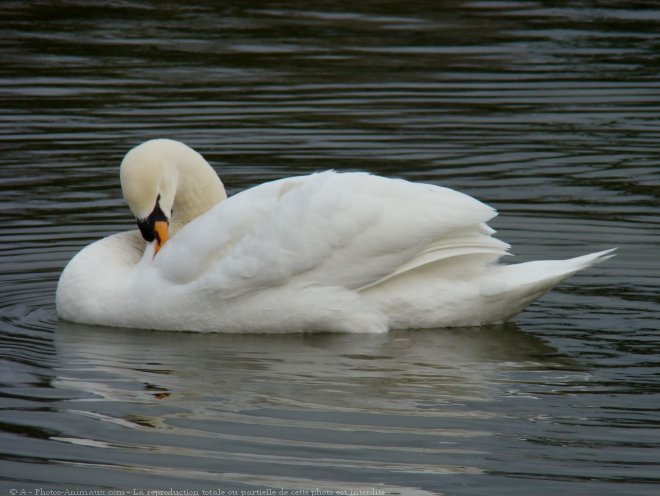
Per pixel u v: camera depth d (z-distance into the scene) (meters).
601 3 29.59
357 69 24.31
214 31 27.41
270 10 29.36
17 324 13.41
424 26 27.78
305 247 12.95
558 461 9.80
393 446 10.09
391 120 20.98
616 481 9.46
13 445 10.15
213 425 10.54
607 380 11.58
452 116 21.22
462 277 13.20
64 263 15.17
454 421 10.61
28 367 12.00
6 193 17.59
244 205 13.24
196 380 11.65
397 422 10.57
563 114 21.31
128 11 29.30
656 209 16.91
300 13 29.03
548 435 10.30
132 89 22.92
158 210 13.75
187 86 23.17
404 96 22.41
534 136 20.14
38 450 10.06
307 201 13.06
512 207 17.00
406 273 13.20
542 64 24.50
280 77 23.75
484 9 29.22
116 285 13.53
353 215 12.98
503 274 13.02
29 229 16.30
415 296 13.06
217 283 13.08
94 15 28.89
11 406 10.95
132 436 10.32
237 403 11.05
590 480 9.48
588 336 12.89
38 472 9.67
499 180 18.09
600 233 16.02
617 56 25.03
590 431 10.36
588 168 18.62
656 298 13.97
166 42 26.50
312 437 10.27
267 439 10.23
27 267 15.03
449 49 25.81
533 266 13.09
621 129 20.48
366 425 10.52
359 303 13.11
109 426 10.52
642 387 11.38
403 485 9.41
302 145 19.59
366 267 13.03
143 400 11.11
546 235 15.97
